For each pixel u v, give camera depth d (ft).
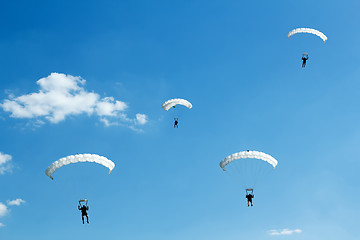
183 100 202.49
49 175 137.49
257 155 144.56
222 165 149.07
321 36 215.31
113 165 143.23
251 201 142.82
